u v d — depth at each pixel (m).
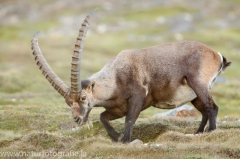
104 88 31.14
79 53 29.47
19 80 77.12
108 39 172.62
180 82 32.50
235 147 27.27
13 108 45.03
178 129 34.53
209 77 32.44
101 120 32.97
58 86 30.59
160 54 32.62
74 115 29.98
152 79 32.31
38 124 39.16
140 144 29.56
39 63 31.08
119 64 31.80
